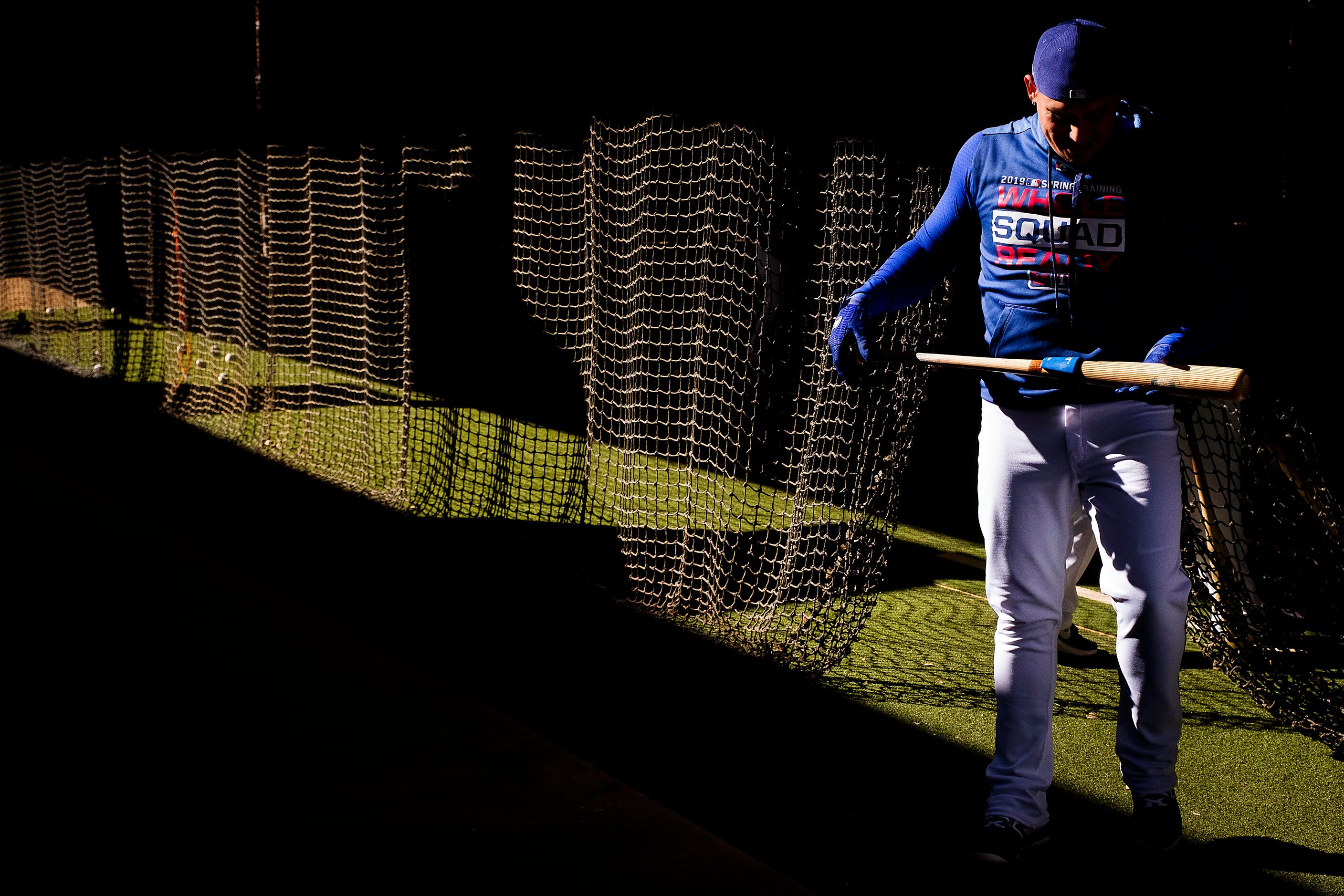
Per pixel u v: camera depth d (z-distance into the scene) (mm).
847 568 4215
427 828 2451
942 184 4914
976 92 5137
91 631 3602
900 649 3932
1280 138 3824
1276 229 3576
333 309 9617
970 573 4984
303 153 9477
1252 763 2988
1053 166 2252
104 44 12102
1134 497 2314
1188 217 2186
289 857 2330
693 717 3246
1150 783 2465
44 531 4684
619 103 7930
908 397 4078
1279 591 3441
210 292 9820
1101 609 4430
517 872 2275
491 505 5836
